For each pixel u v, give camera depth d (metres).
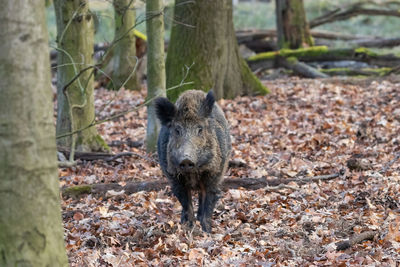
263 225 8.48
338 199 9.55
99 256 7.49
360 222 8.23
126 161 12.82
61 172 12.26
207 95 8.01
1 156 4.23
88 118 13.37
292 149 12.98
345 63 23.97
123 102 18.67
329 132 13.99
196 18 17.27
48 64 4.42
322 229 8.08
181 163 7.51
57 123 13.39
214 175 8.35
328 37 26.67
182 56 17.48
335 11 26.47
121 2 17.58
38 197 4.37
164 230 8.57
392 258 6.79
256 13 36.25
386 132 13.55
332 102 16.61
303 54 23.48
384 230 7.79
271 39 26.83
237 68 18.28
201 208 9.02
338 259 6.81
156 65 12.78
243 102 17.61
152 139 13.23
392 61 22.42
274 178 10.87
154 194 10.33
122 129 15.92
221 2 17.36
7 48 4.15
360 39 26.33
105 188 10.73
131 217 9.33
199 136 7.79
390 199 9.16
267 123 15.10
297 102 17.03
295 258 7.06
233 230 8.41
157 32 12.59
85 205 10.08
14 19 4.15
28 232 4.34
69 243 8.05
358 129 13.73
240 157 12.45
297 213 8.95
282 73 23.78
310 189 10.08
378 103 16.25
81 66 12.78
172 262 7.26
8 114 4.20
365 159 11.67
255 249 7.49
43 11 4.35
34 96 4.29
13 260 4.32
